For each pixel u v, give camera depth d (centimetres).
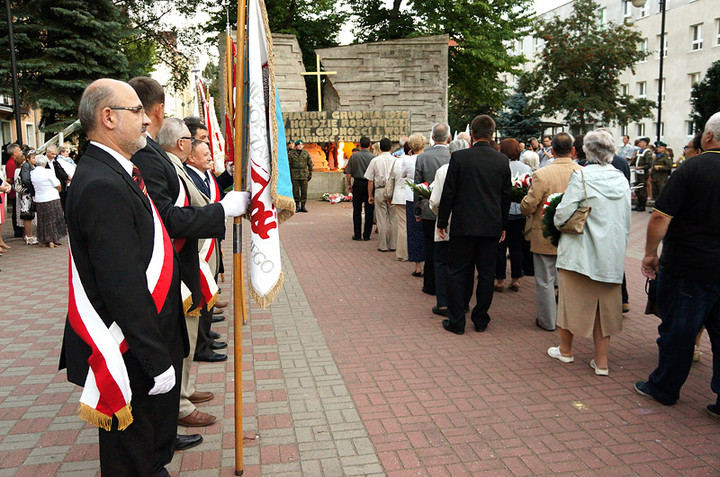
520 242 721
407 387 429
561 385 432
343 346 520
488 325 584
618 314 441
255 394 416
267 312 631
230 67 331
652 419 377
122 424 223
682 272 373
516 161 711
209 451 335
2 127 2450
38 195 1073
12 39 1327
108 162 229
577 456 330
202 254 409
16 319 600
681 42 3659
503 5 2419
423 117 2102
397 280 785
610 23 2903
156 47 2556
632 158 1870
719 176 354
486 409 391
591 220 429
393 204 915
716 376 374
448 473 313
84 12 1539
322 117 1941
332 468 318
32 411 387
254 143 293
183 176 367
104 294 216
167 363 229
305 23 2570
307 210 1664
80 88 1570
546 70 2877
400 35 2503
